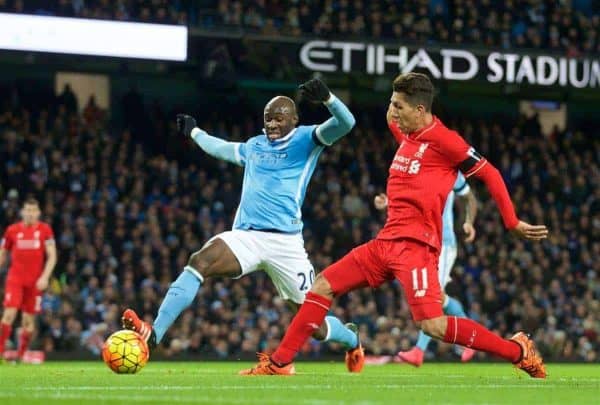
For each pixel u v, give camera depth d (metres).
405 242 9.96
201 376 11.02
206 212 28.48
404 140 10.24
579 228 32.75
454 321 10.00
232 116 33.41
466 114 36.62
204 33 27.17
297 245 11.99
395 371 15.85
